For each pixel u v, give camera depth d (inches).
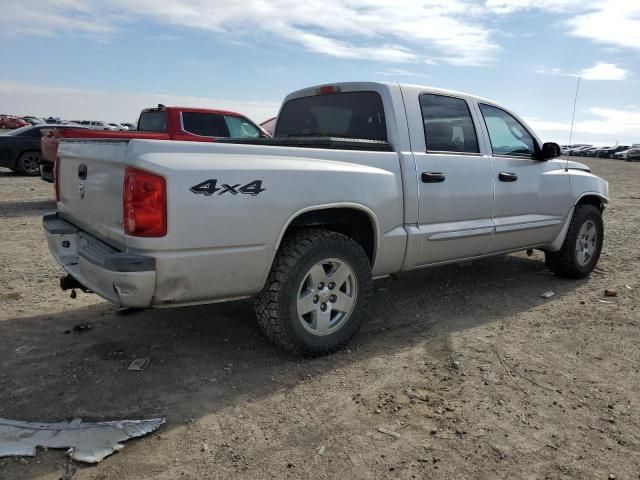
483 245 197.5
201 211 124.1
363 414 123.1
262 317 144.6
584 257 240.8
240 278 134.0
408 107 174.4
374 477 101.3
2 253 261.9
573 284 234.7
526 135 218.8
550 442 113.4
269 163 136.7
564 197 226.1
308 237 145.2
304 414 122.7
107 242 137.8
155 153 122.0
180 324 174.4
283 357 151.9
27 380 134.2
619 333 174.7
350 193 150.0
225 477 100.4
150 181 119.3
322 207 144.3
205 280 128.9
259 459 106.0
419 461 106.3
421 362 151.2
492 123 203.9
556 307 201.5
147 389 131.6
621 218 434.6
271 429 116.4
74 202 157.8
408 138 171.8
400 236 166.6
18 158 616.4
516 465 105.7
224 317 181.3
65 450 106.4
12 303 190.9
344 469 103.4
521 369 147.5
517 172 207.0
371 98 176.6
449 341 166.7
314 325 149.9
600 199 247.6
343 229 166.6
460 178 184.1
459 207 184.5
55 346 154.9
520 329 178.1
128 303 123.2
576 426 119.7
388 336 170.2
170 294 125.7
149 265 120.2
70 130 390.9
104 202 136.6
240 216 129.7
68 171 162.7
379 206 158.1
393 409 125.3
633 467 105.6
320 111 195.5
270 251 136.3
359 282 155.3
